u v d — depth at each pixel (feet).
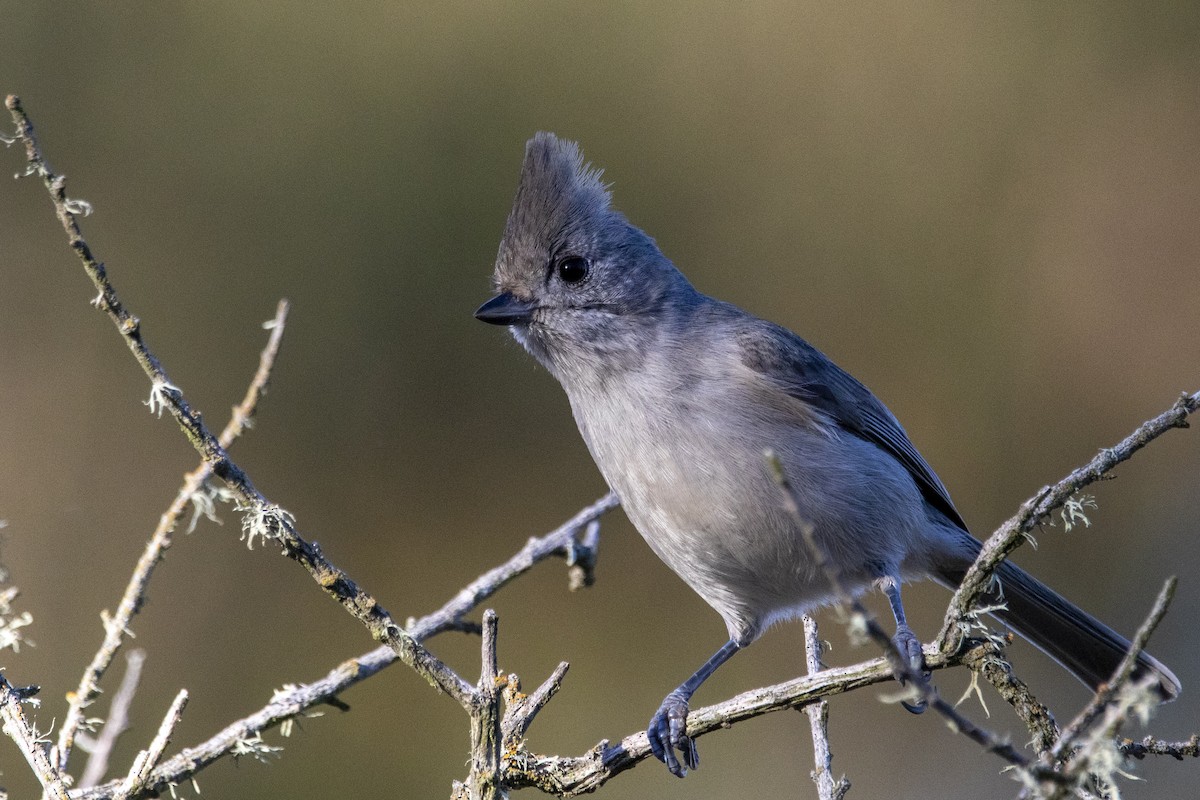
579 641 35.83
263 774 32.37
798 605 21.49
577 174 22.41
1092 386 39.40
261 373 15.52
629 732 34.76
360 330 38.17
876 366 40.06
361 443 37.40
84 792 14.93
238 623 34.27
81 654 33.37
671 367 20.74
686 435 20.30
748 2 41.88
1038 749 13.75
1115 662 22.29
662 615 36.06
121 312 13.35
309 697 16.51
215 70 39.37
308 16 39.88
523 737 16.25
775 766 34.68
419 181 39.37
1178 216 39.91
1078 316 39.78
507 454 37.60
